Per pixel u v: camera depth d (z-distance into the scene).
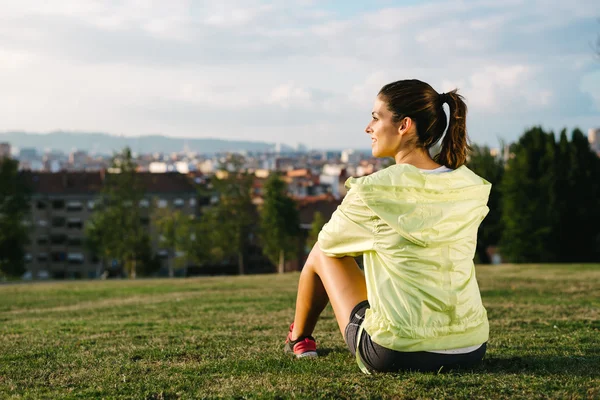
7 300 12.91
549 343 4.37
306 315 3.57
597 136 168.12
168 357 4.09
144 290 15.41
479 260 46.53
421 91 2.89
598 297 9.64
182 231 59.53
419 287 2.77
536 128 42.53
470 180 2.87
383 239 2.79
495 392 2.78
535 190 40.75
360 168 162.25
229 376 3.33
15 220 55.22
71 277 86.12
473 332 2.90
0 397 3.08
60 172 89.25
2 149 152.12
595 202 40.88
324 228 3.03
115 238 58.16
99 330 6.25
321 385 2.96
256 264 79.12
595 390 2.79
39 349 4.73
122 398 2.95
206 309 8.91
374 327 2.85
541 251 40.97
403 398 2.71
